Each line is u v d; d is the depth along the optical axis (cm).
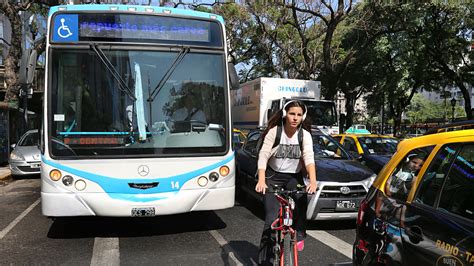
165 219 697
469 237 227
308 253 530
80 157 523
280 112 399
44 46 584
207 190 559
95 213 524
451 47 2570
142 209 528
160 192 539
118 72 551
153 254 519
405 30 2130
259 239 590
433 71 2894
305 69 2606
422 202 275
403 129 6347
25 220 695
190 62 579
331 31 2161
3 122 1528
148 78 559
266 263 405
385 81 2717
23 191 992
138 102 550
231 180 579
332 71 2220
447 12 2283
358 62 2819
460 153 265
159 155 542
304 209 418
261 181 390
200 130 566
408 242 267
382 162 901
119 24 560
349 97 3100
